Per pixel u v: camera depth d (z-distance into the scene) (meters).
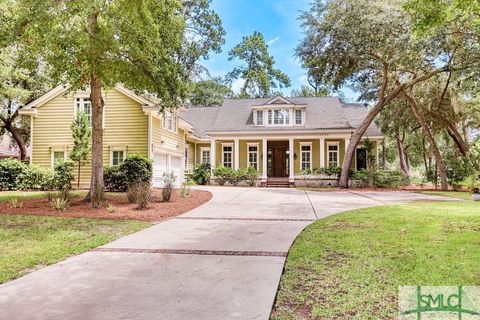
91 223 7.81
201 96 42.22
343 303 3.12
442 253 4.61
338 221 7.57
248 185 22.92
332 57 19.25
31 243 5.79
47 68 12.03
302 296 3.32
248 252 5.07
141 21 9.21
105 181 15.61
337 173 22.55
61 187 15.67
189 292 3.46
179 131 22.34
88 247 5.48
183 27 11.52
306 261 4.48
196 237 6.21
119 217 8.64
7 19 9.20
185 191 14.36
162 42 10.82
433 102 21.86
